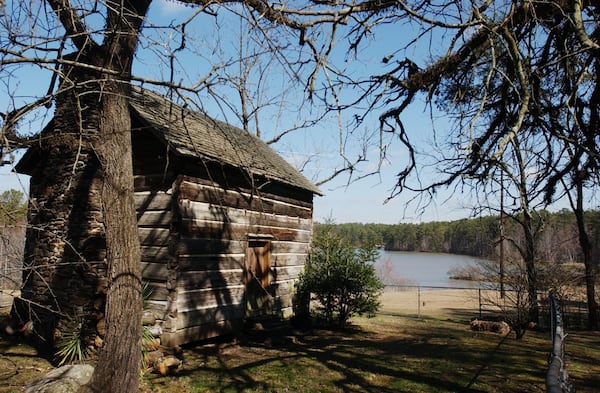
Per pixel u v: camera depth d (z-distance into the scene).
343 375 7.95
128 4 6.12
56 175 10.12
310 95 5.68
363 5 5.89
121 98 6.26
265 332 11.18
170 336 9.11
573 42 6.29
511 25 5.76
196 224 9.91
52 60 4.51
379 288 13.77
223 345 10.39
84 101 9.74
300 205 14.45
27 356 8.73
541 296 14.76
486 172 4.73
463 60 6.38
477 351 10.36
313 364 8.72
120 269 5.91
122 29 5.98
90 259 9.30
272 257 12.73
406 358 9.41
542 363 9.16
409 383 7.52
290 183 13.05
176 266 9.33
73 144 9.62
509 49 5.43
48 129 10.34
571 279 15.70
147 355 8.02
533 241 12.61
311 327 13.20
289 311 13.48
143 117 9.37
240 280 11.19
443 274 46.56
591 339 13.69
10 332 10.24
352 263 13.54
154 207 9.77
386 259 47.44
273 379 7.61
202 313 9.92
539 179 7.37
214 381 7.46
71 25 5.77
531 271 12.74
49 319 9.47
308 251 14.71
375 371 8.26
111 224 6.02
